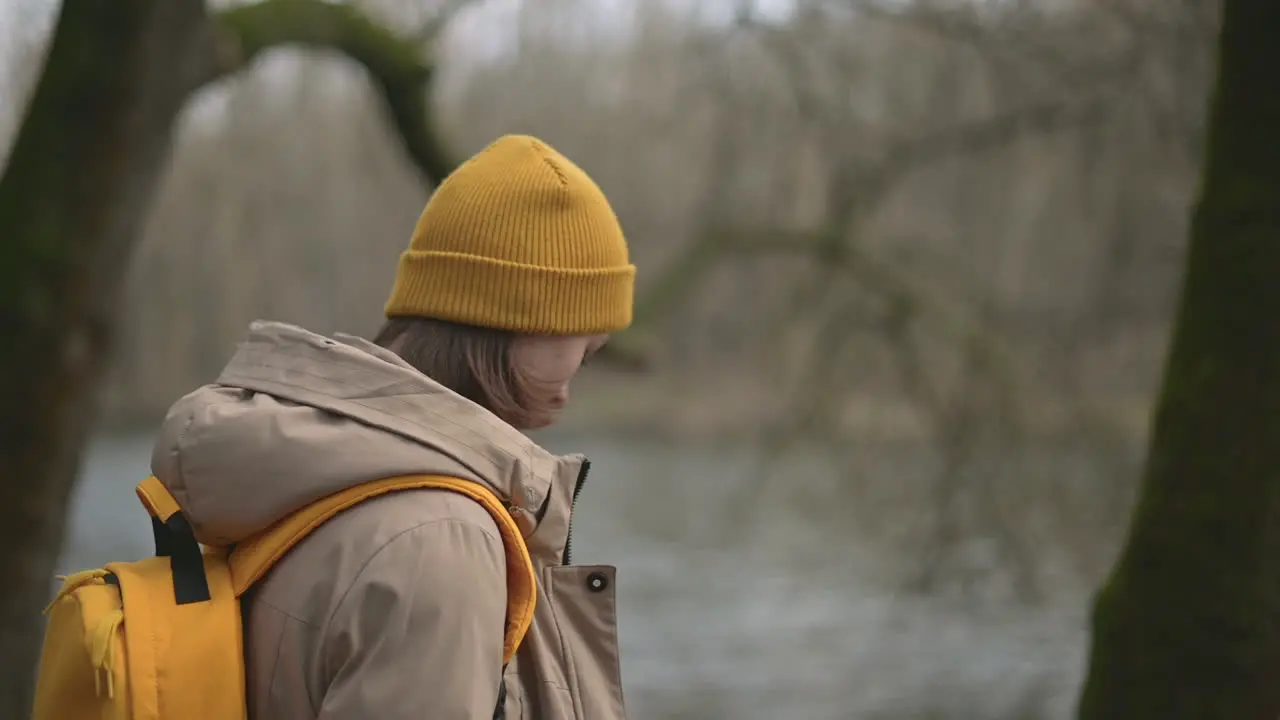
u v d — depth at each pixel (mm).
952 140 5840
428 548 1088
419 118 4344
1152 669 1850
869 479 5812
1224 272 1829
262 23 3758
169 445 1176
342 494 1128
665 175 8070
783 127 6512
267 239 12414
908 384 5516
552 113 8312
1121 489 5312
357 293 12539
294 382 1191
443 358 1279
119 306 2963
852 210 5848
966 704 7027
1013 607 5488
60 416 2846
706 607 10391
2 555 2826
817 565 10977
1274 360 1793
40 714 1176
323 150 11852
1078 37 5715
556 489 1250
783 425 5902
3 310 2779
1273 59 1799
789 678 8344
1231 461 1805
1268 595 1789
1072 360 5961
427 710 1038
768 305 6844
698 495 13891
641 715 7969
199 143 12031
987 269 6395
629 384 17406
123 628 1108
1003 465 5363
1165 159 5781
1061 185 6316
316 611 1094
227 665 1099
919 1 5887
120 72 2812
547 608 1315
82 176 2822
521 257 1262
